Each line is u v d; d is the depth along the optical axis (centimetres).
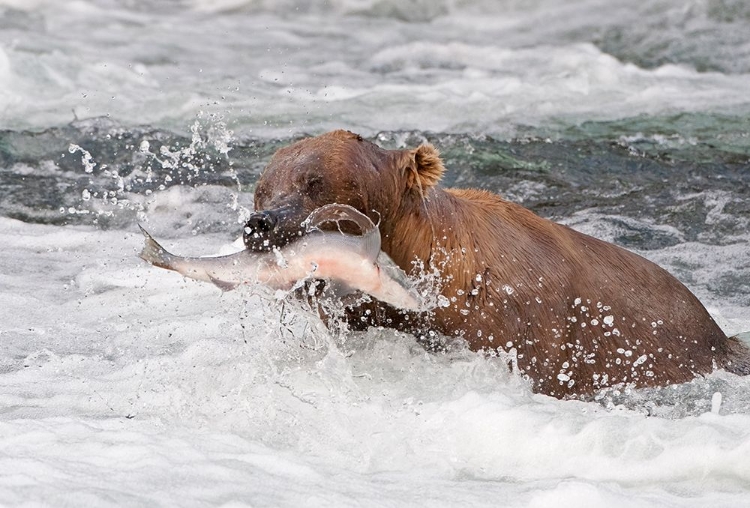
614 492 1101
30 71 3609
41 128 3112
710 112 3478
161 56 4409
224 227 2416
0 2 4950
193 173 2762
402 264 1444
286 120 3294
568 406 1402
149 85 3762
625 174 2817
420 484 1135
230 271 1229
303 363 1459
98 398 1405
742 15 5131
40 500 977
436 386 1412
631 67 4344
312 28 5250
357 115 3369
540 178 2762
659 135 3177
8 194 2600
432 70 4381
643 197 2633
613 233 2383
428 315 1436
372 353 1449
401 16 5588
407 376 1432
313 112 3400
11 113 3244
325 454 1220
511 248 1484
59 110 3306
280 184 1354
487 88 3812
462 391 1396
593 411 1394
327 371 1416
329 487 1095
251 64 4394
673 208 2552
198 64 4316
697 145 3083
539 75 4184
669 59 4741
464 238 1458
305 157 1373
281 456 1159
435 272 1438
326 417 1299
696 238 2370
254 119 3300
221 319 1728
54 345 1652
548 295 1477
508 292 1449
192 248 2241
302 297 1380
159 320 1762
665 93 3772
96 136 2983
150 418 1312
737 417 1309
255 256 1230
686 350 1591
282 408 1327
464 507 1059
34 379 1498
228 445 1195
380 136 3034
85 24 4881
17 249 2223
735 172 2842
